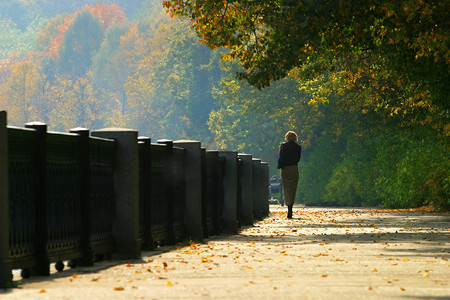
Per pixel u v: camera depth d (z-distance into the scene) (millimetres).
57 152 25281
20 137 22859
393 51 56094
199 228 41688
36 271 23906
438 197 79500
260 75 52469
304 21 49781
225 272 24531
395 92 88125
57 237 25125
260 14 59219
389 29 54062
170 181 38500
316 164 155250
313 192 154750
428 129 84438
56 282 22000
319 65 69312
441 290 19438
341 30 51469
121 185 30719
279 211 91875
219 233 49406
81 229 27172
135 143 31031
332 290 19266
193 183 41844
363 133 107625
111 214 30375
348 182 126500
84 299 17750
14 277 24125
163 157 37938
